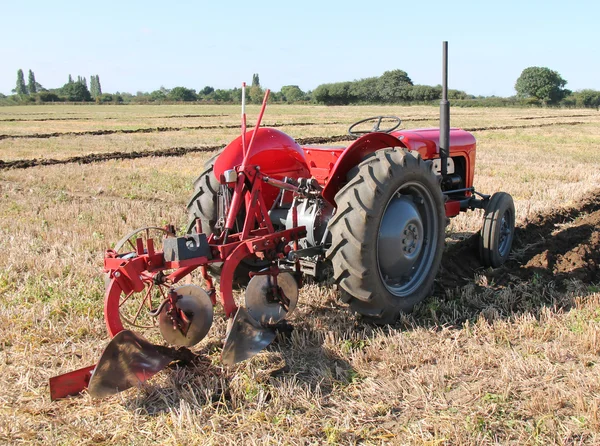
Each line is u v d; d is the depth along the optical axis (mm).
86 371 3633
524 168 14172
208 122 36406
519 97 90438
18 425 3217
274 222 4980
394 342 4176
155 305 4910
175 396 3555
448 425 3141
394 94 78000
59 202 10016
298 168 5289
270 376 3777
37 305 4945
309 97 100500
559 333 4332
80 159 16500
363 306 4375
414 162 4500
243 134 4320
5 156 17109
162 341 4289
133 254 3898
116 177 12875
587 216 8359
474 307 4988
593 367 3793
